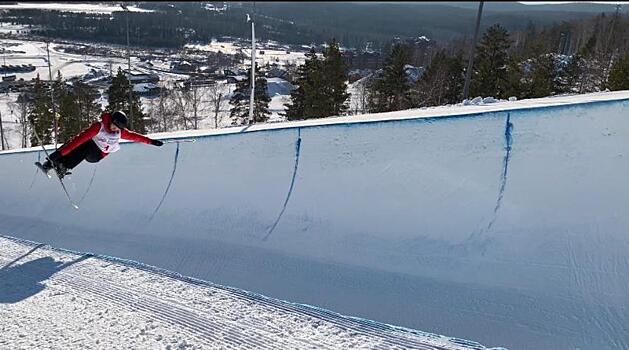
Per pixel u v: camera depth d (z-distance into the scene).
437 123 7.64
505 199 6.71
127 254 8.10
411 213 7.10
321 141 8.37
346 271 6.75
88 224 9.23
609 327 5.16
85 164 10.53
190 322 5.61
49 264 7.43
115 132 7.29
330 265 6.91
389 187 7.48
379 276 6.54
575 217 6.18
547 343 5.17
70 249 8.56
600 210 6.11
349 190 7.71
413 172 7.47
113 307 6.01
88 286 6.61
